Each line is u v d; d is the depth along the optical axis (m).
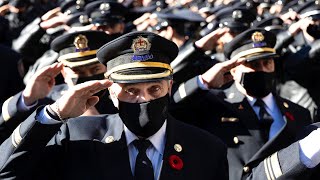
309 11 5.71
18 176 2.78
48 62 5.54
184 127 3.12
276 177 2.92
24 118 3.60
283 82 5.57
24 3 7.48
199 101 4.17
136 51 2.90
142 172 2.88
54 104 2.75
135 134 2.93
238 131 4.15
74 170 2.89
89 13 5.53
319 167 2.95
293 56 5.32
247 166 3.91
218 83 4.00
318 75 5.27
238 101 4.24
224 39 5.20
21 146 2.78
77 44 3.94
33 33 6.07
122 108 2.90
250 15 5.46
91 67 3.93
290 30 5.38
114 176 2.87
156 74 2.88
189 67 4.62
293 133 4.08
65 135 2.97
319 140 2.83
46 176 2.89
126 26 6.53
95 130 3.00
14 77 4.97
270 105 4.22
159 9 8.11
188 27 5.96
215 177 3.02
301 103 5.40
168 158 2.95
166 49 2.95
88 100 2.79
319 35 5.33
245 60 4.09
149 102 2.86
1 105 3.80
